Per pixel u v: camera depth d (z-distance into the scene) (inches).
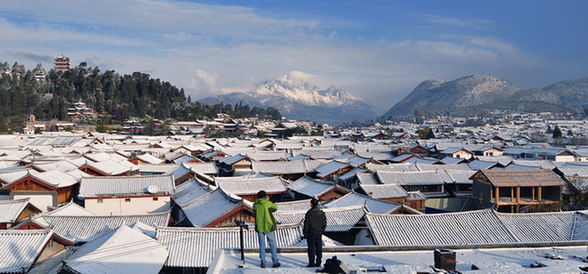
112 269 885.8
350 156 3179.1
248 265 495.2
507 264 506.3
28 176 1852.9
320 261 483.5
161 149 4717.0
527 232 1211.2
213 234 1163.3
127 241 1031.0
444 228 1190.9
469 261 544.7
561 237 1192.8
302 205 1715.1
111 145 5068.9
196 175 2418.8
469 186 2352.4
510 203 1847.9
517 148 4168.3
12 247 1021.8
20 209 1473.9
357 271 444.5
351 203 1612.9
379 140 6702.8
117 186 1862.7
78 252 1016.2
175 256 1053.8
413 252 588.7
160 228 1160.2
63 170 2388.0
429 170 2409.0
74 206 1593.3
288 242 1095.6
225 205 1451.8
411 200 1907.0
